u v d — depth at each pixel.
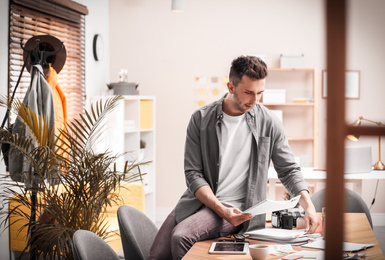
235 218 2.29
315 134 6.41
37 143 3.52
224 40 6.66
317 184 6.24
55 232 3.36
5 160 3.76
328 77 0.63
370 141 6.39
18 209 3.98
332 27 0.62
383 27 6.41
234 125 2.55
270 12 6.60
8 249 4.26
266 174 2.56
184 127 6.75
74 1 5.54
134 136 5.95
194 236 2.33
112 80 6.79
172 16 6.70
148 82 6.77
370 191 6.50
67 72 5.33
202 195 2.46
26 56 4.01
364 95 6.47
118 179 3.63
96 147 5.58
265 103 6.37
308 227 2.39
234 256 2.05
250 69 2.37
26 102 3.70
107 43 6.69
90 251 2.17
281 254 2.05
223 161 2.56
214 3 6.65
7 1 4.23
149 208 6.29
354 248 2.09
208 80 6.70
